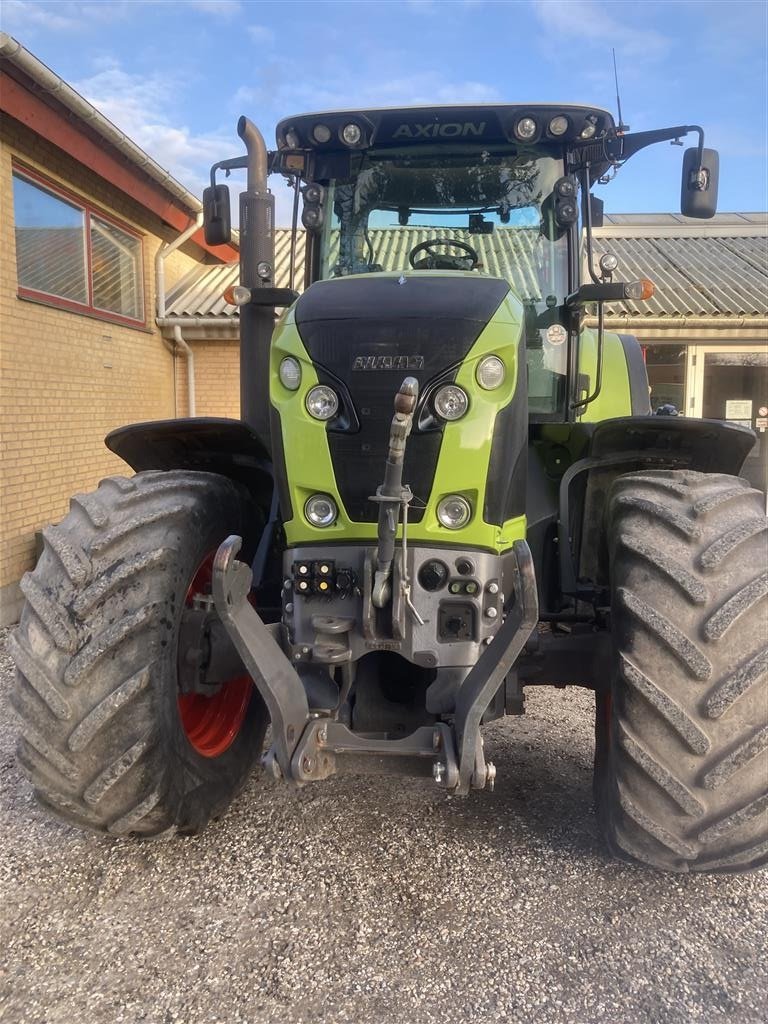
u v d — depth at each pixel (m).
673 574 2.39
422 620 2.52
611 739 2.58
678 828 2.38
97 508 2.70
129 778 2.49
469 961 2.32
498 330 2.59
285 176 3.97
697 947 2.38
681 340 10.87
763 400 11.20
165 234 10.34
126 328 9.12
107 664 2.49
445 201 3.86
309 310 2.67
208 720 3.20
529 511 3.28
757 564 2.41
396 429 2.17
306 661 2.58
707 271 12.42
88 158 7.62
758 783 2.33
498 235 3.84
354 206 3.90
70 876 2.77
